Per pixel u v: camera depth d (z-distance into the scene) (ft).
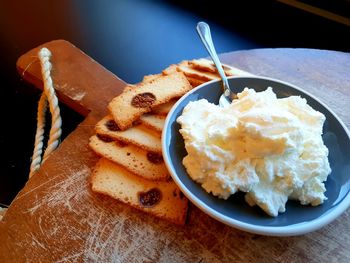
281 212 0.58
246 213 0.57
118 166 0.71
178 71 0.86
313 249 0.61
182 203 0.66
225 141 0.60
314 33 1.39
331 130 0.68
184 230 0.63
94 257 0.60
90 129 0.80
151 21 1.52
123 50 1.40
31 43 1.38
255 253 0.61
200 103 0.68
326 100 0.85
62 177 0.71
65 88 0.88
